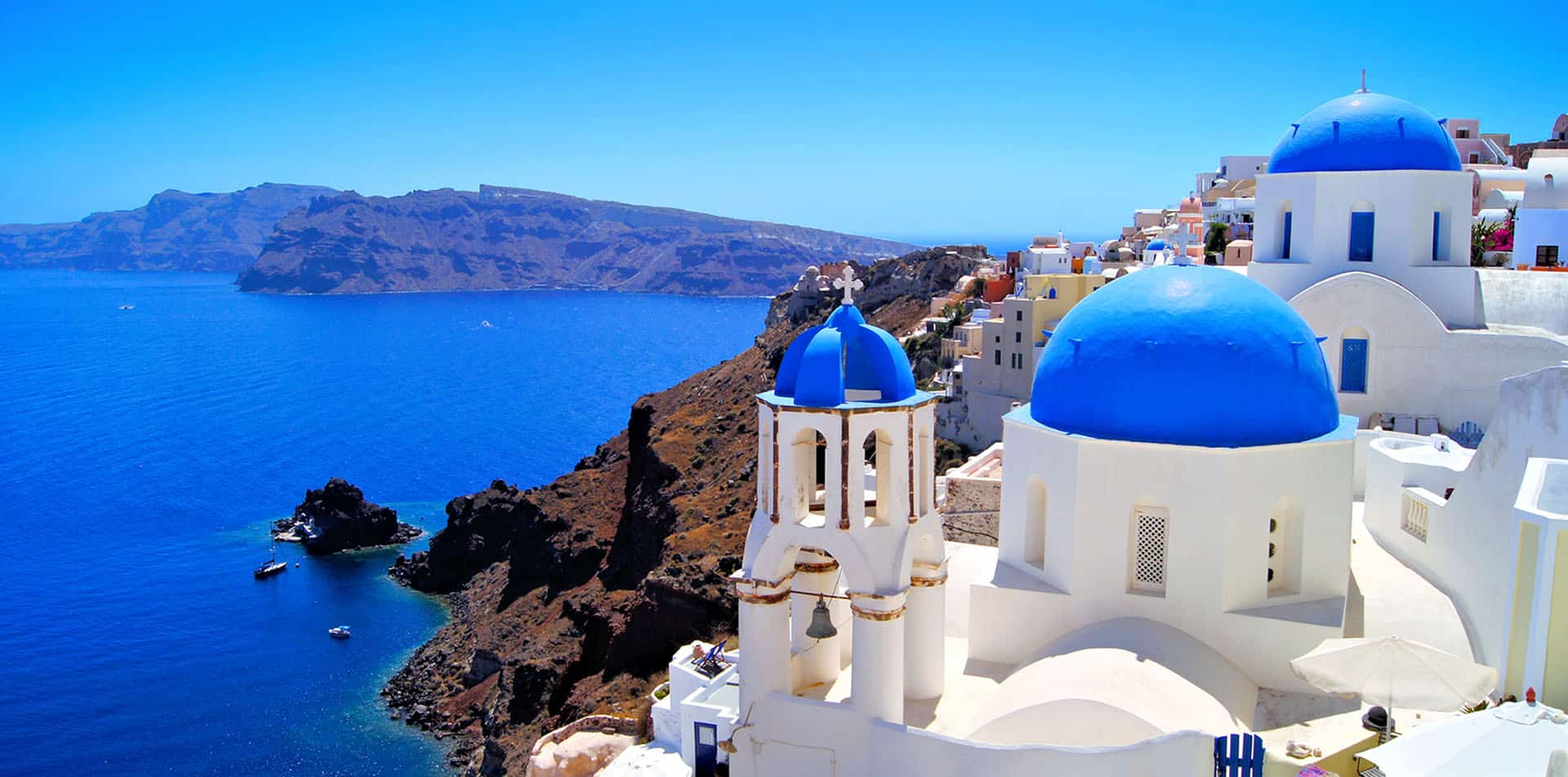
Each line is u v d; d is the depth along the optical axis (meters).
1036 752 18.41
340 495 124.50
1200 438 21.59
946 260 137.62
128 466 170.75
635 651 64.25
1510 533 21.09
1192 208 114.00
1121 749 17.95
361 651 91.31
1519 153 86.19
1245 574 21.58
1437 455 26.73
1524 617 18.67
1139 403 22.02
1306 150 34.97
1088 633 21.95
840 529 20.16
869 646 20.12
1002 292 104.25
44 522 136.38
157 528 133.25
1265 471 21.42
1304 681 21.00
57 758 71.94
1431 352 32.41
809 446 21.55
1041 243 108.75
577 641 77.94
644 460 105.38
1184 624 21.77
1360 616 23.44
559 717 63.25
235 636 95.31
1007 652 23.50
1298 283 34.81
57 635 96.19
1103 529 22.33
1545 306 33.62
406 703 80.19
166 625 98.31
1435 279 33.59
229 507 143.62
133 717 78.50
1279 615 21.27
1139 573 22.42
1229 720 19.08
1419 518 25.72
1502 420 22.14
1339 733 19.80
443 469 172.50
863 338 21.05
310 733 74.94
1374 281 32.56
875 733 20.09
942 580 21.81
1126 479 21.98
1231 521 21.30
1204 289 22.83
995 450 42.66
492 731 69.56
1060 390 23.47
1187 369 21.84
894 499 20.39
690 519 86.94
